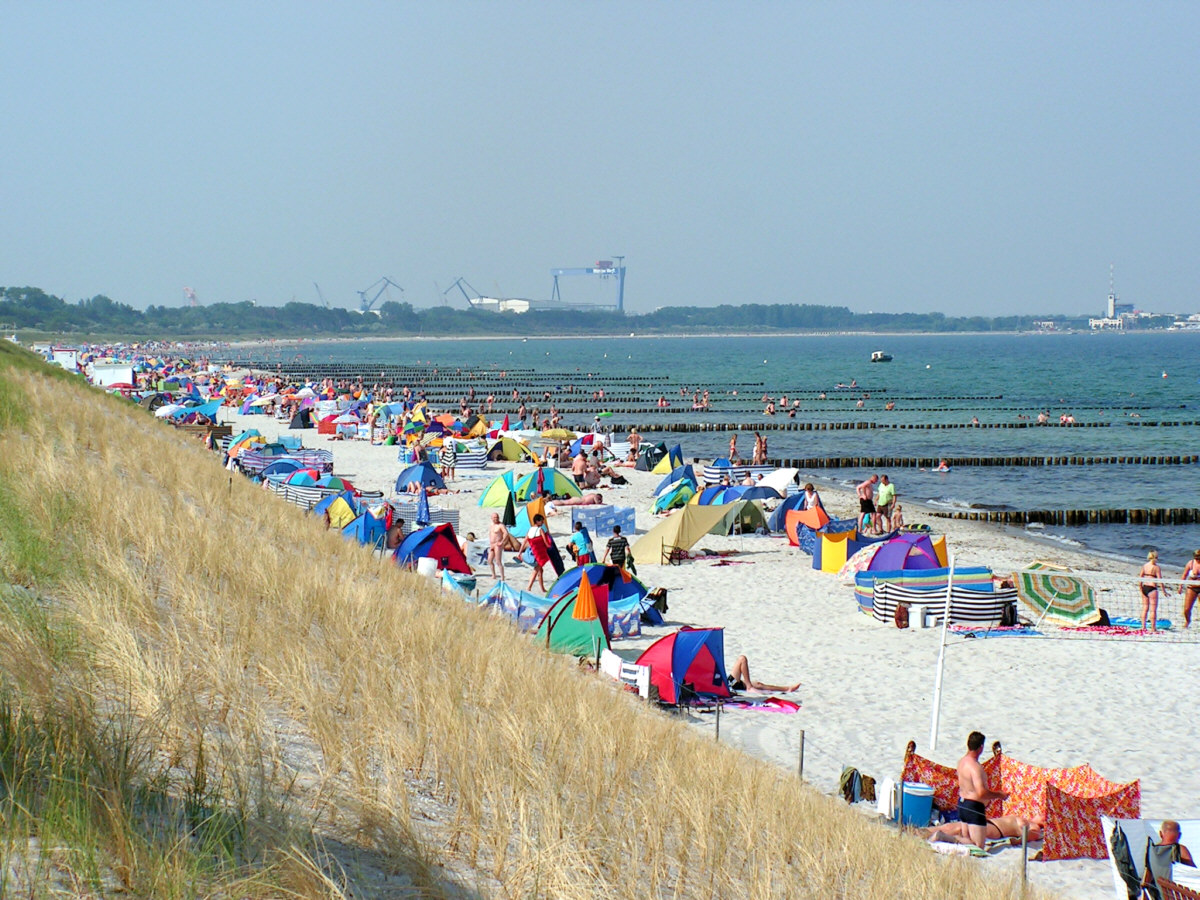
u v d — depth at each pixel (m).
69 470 18.27
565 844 7.34
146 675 8.34
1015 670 21.22
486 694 11.85
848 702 19.17
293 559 16.58
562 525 37.62
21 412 26.95
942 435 76.19
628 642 22.77
